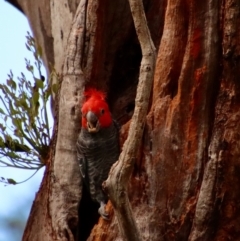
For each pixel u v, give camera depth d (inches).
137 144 309.4
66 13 463.8
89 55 418.0
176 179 358.0
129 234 315.9
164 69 364.8
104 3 417.4
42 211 404.2
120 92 441.4
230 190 353.7
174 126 358.6
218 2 355.3
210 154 353.4
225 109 355.6
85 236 404.8
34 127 431.2
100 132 392.5
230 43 350.9
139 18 318.0
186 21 360.5
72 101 408.5
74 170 403.9
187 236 357.7
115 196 309.6
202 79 354.9
